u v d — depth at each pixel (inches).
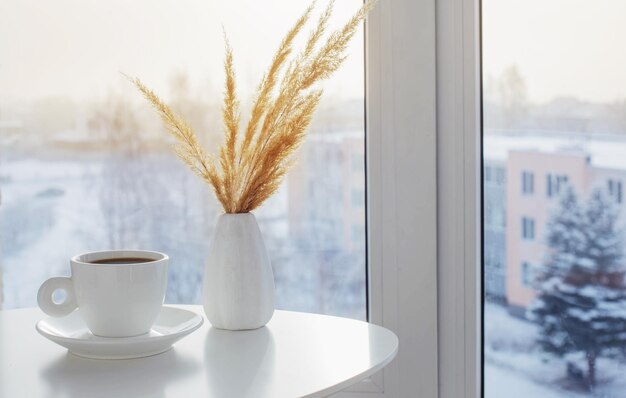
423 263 55.4
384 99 54.9
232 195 45.1
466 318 55.7
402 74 54.5
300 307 59.1
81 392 34.5
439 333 56.2
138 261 43.1
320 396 34.6
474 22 54.1
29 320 46.3
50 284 41.3
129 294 39.6
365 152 57.4
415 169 55.0
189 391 34.6
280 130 45.0
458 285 55.6
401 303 55.9
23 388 34.9
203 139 58.4
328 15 46.4
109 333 40.3
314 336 43.0
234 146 44.9
